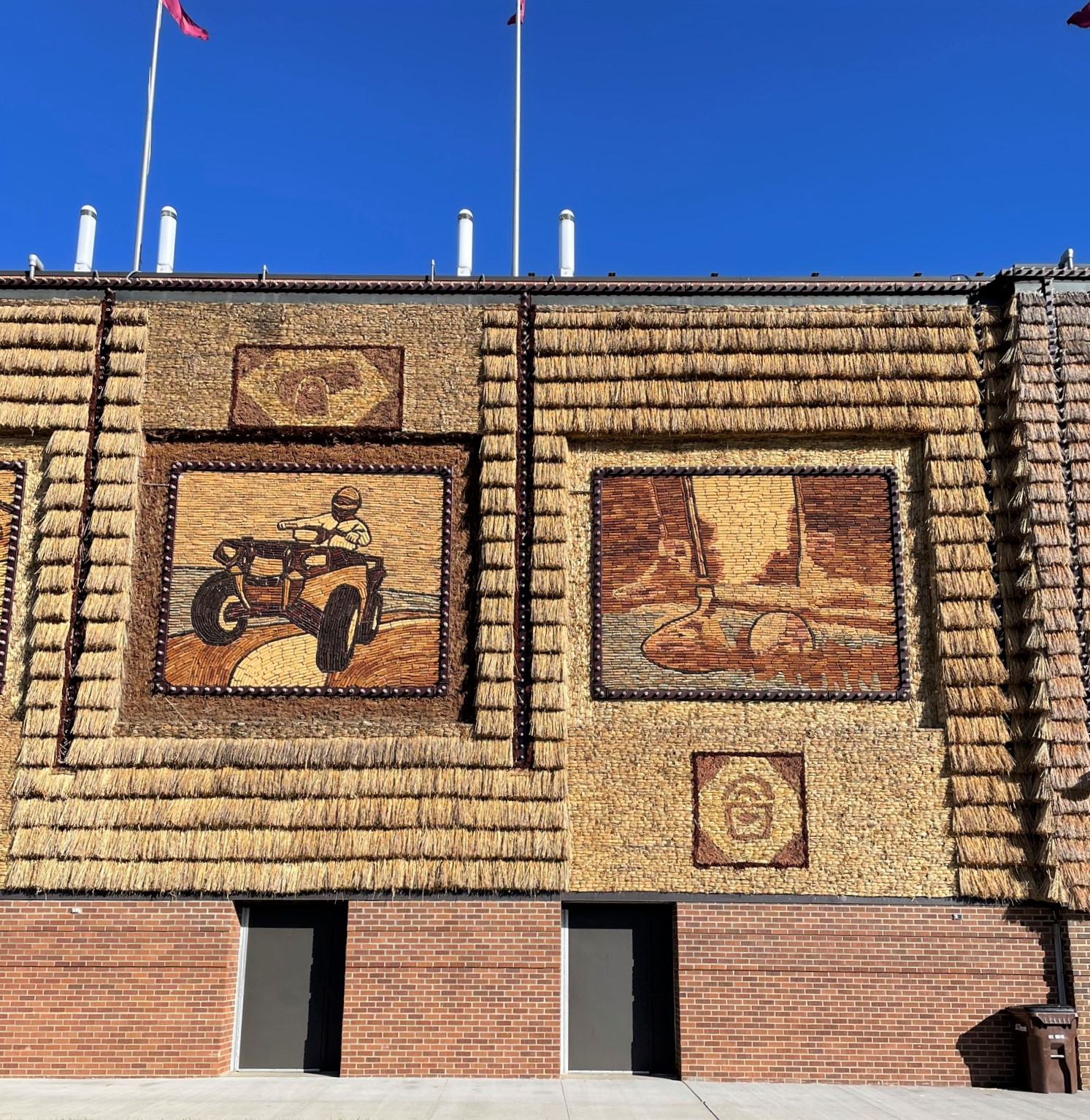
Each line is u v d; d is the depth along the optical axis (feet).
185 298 57.47
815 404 55.67
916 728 52.42
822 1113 42.37
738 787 51.80
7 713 52.80
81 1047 48.80
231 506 55.42
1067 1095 46.14
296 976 51.03
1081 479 53.98
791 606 54.03
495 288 57.52
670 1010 50.65
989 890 49.98
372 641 53.83
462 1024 49.01
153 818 50.55
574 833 51.19
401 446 56.44
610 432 55.72
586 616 54.24
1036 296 56.18
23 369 56.13
